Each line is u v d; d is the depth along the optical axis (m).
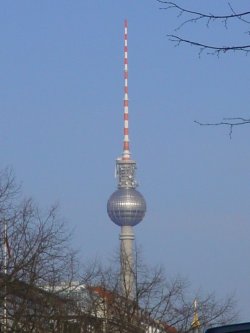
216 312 74.44
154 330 78.38
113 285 70.69
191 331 72.94
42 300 50.78
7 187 52.44
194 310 73.31
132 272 71.94
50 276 52.56
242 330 18.45
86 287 64.25
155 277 81.38
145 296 70.06
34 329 50.16
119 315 66.31
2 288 48.25
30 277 49.41
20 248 49.69
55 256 52.06
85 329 57.62
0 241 49.66
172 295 71.50
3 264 49.12
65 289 53.78
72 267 59.72
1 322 49.84
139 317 68.50
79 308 57.84
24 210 51.69
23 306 49.16
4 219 50.47
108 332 63.53
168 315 71.94
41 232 51.03
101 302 65.06
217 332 18.55
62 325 52.75
